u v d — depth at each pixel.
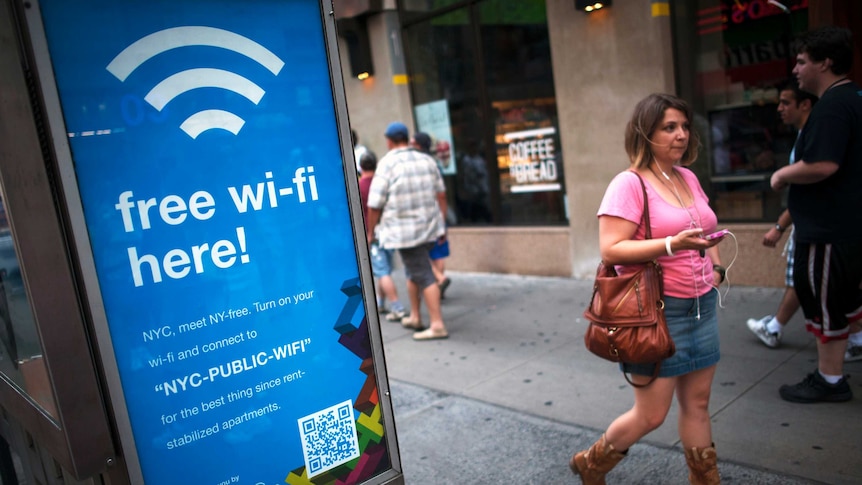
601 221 2.64
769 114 5.75
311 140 2.07
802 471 3.03
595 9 6.38
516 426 3.92
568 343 5.27
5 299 2.10
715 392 3.98
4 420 2.89
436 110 8.52
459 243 8.44
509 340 5.55
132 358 1.81
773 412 3.63
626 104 6.37
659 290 2.54
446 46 8.18
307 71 2.05
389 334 6.27
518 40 7.37
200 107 1.88
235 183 1.94
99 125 1.73
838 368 3.62
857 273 3.41
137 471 1.83
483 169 8.14
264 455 2.05
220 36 1.90
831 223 3.39
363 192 6.71
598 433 3.70
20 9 1.60
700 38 6.04
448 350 5.50
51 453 1.98
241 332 1.98
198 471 1.94
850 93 3.30
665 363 2.60
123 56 1.75
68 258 1.69
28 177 1.62
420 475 3.48
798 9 5.42
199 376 1.92
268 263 2.01
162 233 1.83
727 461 3.21
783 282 5.74
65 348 1.69
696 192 2.76
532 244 7.62
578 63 6.66
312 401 2.12
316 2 2.05
